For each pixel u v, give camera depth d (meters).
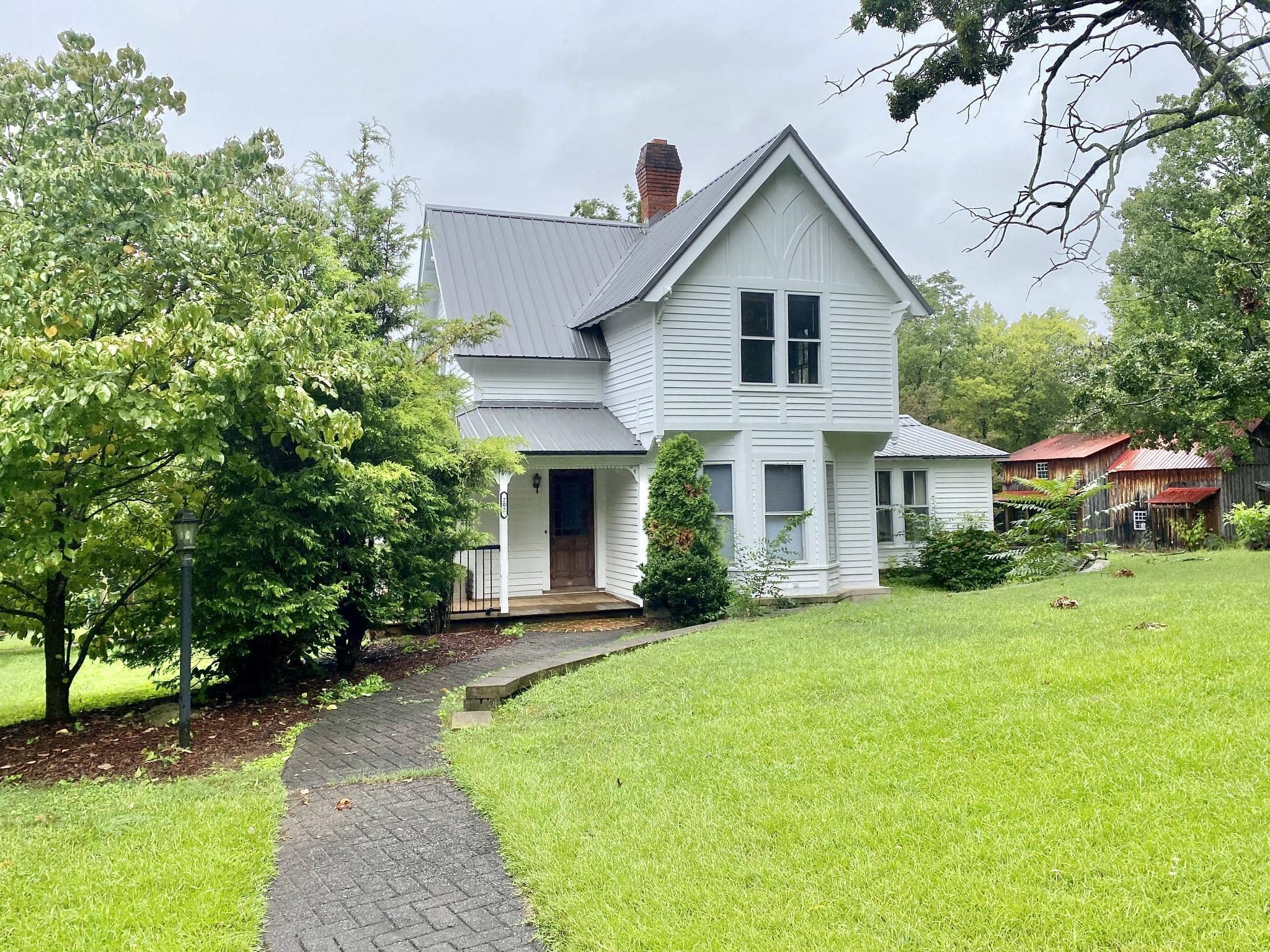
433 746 7.48
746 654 8.94
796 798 5.11
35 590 9.22
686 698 7.52
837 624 10.53
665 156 21.98
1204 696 5.71
